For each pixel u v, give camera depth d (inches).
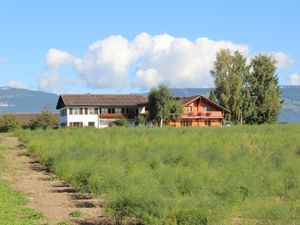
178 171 762.2
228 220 543.5
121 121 3553.2
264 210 546.6
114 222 611.2
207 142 1444.4
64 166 986.1
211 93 4296.3
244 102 3870.6
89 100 3735.2
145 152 1099.3
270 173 782.5
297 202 618.2
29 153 1498.5
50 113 3484.3
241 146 1227.2
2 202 725.3
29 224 585.3
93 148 1204.5
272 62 3924.7
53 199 780.6
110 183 745.0
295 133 1835.6
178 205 539.2
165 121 3494.1
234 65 3937.0
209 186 660.1
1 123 3312.0
